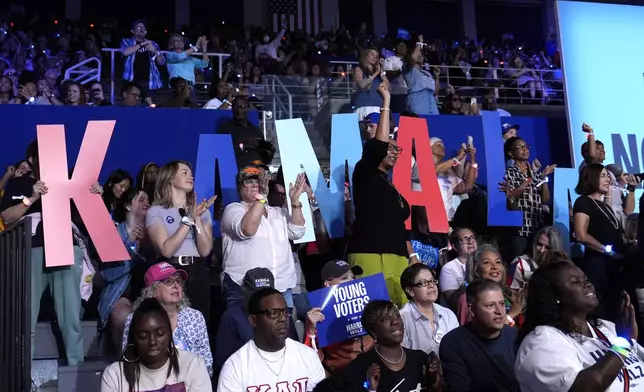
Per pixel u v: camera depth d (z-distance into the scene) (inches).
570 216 285.4
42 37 503.5
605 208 255.4
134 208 231.8
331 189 262.2
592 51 342.0
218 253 245.8
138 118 290.2
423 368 177.3
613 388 123.6
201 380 162.6
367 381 170.9
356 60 518.3
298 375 171.5
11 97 364.2
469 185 280.5
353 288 201.3
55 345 220.5
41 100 331.9
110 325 221.8
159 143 291.0
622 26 347.6
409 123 262.7
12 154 276.1
